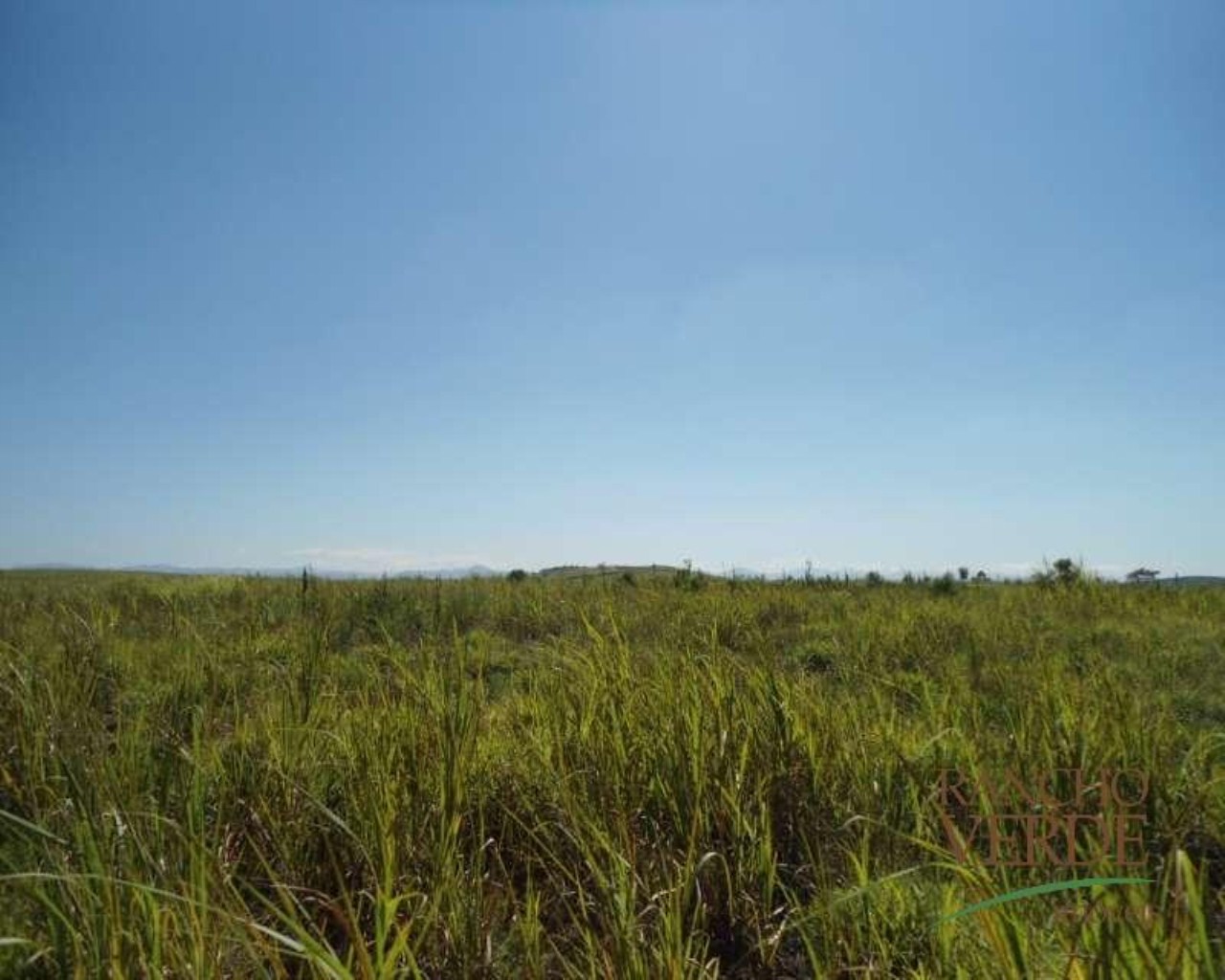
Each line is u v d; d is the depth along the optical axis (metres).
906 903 2.58
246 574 16.44
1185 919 1.75
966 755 3.61
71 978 2.15
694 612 9.55
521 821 3.35
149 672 5.79
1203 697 5.89
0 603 9.59
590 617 8.69
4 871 2.76
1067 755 3.65
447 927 2.53
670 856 2.94
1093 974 1.71
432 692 3.88
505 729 4.23
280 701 4.27
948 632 8.62
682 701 3.87
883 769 3.59
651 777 3.51
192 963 2.07
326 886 2.99
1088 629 8.87
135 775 3.11
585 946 2.55
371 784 3.18
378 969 1.98
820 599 12.57
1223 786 3.46
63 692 4.25
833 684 6.23
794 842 3.31
